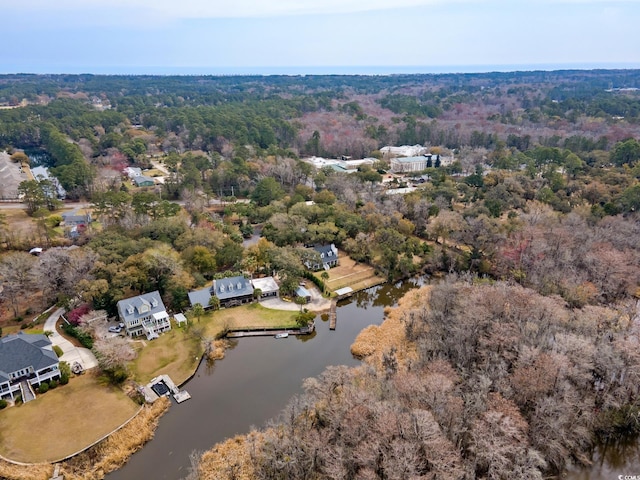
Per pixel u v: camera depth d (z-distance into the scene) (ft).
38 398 208.95
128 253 307.17
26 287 286.05
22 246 363.76
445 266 371.76
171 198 529.04
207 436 196.03
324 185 546.26
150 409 208.23
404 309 305.53
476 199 499.92
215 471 174.50
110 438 190.19
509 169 620.08
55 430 192.13
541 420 174.81
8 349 215.92
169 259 296.10
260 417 207.62
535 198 489.67
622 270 299.17
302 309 305.73
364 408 170.09
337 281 349.61
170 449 188.96
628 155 602.85
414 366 215.10
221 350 257.55
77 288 271.69
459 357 219.61
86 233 395.14
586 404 189.26
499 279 338.13
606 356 203.10
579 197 483.51
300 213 422.00
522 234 365.40
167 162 638.53
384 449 153.28
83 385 219.41
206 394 223.51
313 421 185.98
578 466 180.96
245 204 475.31
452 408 171.01
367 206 443.32
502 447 152.35
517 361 209.97
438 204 462.60
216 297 296.51
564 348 207.21
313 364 250.16
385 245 377.91
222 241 357.82
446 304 267.59
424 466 150.92
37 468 174.29
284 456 165.68
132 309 262.47
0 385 204.85
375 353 253.44
